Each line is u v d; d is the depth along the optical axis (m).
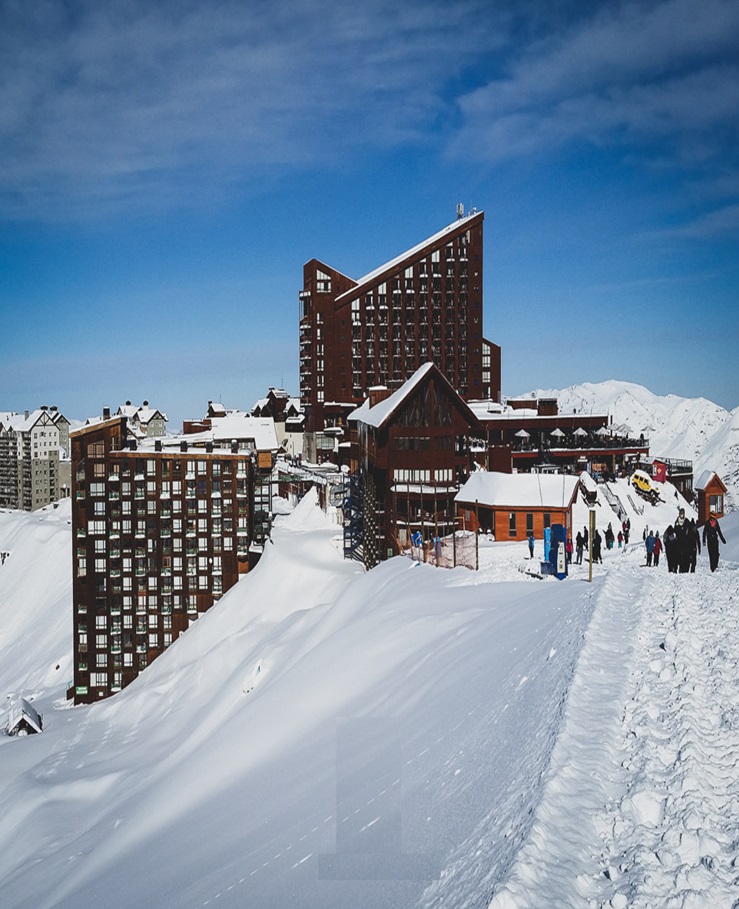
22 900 35.78
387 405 84.81
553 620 29.78
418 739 26.59
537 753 17.44
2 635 160.62
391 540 81.19
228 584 106.00
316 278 159.25
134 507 104.75
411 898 15.30
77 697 104.38
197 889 23.61
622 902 11.60
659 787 14.48
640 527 76.00
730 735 16.12
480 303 162.00
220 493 105.69
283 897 19.02
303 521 121.88
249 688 58.56
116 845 36.16
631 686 19.48
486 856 14.33
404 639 41.19
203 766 40.03
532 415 130.38
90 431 104.00
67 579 164.75
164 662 94.06
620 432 128.00
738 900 11.53
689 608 25.81
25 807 53.94
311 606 84.12
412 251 160.75
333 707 37.69
